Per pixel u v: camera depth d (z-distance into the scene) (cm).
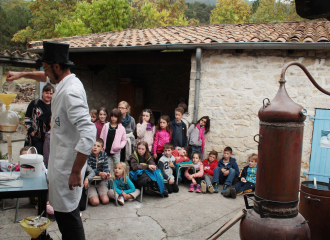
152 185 428
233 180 488
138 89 982
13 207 371
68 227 220
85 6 1537
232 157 523
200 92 546
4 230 311
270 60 512
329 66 482
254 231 204
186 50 571
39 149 402
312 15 210
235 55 528
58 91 213
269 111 204
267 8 2064
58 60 212
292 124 199
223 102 537
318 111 491
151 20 1720
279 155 201
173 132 520
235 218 218
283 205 202
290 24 744
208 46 509
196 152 508
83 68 795
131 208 394
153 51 653
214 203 426
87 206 393
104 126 461
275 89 513
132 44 564
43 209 229
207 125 537
